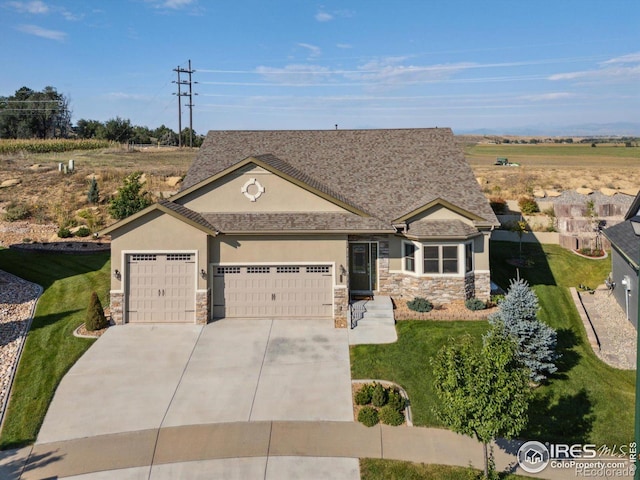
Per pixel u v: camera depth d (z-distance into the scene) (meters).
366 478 10.91
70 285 23.38
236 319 20.52
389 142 26.95
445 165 24.83
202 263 19.73
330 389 14.70
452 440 12.28
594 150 97.00
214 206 21.25
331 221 20.58
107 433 12.53
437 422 13.02
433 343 17.56
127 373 15.65
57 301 21.58
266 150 26.81
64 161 55.44
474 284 21.72
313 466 11.30
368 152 26.23
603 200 39.88
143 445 12.06
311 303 20.56
